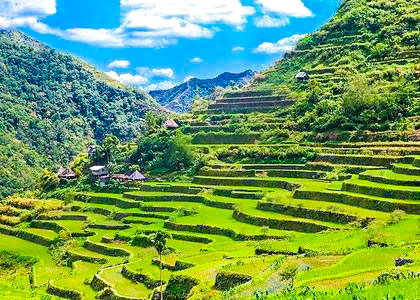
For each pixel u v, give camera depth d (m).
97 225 149.12
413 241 77.88
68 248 137.50
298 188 126.88
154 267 103.56
